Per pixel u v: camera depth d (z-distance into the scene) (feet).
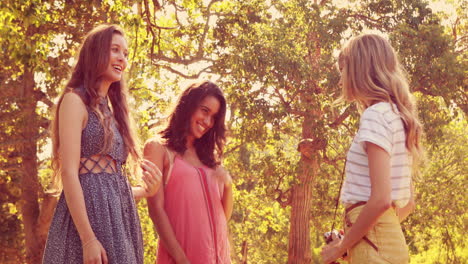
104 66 8.65
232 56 59.21
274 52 56.24
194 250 10.87
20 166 58.90
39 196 59.82
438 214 68.13
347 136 62.08
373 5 62.49
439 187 68.49
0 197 73.26
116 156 8.74
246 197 77.61
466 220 68.49
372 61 8.29
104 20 46.14
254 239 95.04
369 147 7.80
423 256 89.35
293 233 66.95
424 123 60.49
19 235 79.10
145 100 62.90
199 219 10.99
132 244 8.81
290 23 62.03
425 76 59.16
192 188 11.06
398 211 8.87
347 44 8.57
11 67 50.80
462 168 70.79
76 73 8.82
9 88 54.39
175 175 11.10
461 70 59.57
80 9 43.80
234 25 63.16
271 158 66.90
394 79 8.18
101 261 7.77
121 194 8.74
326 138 55.98
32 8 30.48
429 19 63.41
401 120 8.11
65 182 7.93
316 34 62.13
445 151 73.87
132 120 9.62
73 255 8.09
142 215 62.90
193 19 65.57
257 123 59.26
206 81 11.59
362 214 7.70
